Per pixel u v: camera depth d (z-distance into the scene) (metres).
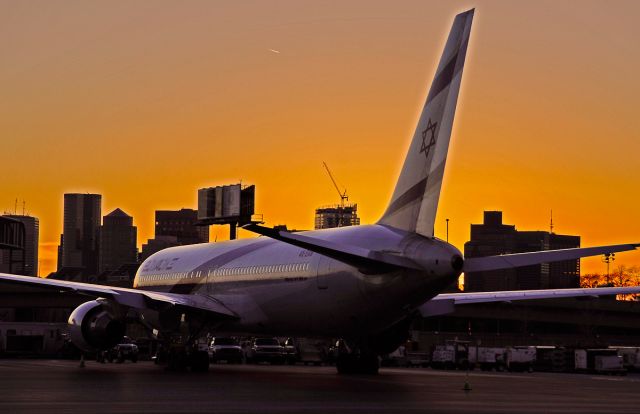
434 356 66.75
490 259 35.34
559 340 134.12
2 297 113.31
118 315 50.62
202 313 49.25
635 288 44.72
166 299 48.62
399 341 46.34
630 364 70.94
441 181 37.38
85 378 42.50
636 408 29.12
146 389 35.28
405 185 39.22
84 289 47.44
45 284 47.09
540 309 128.75
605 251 32.22
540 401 31.52
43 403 29.02
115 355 67.44
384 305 39.47
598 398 33.22
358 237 40.19
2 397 31.31
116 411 26.59
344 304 41.38
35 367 55.41
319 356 68.31
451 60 37.84
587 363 63.78
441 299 45.31
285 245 47.25
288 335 48.59
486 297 45.41
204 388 36.03
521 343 126.56
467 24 37.50
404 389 36.62
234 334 52.72
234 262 51.09
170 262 58.88
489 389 37.53
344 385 38.59
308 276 43.72
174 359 50.12
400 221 39.19
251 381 40.84
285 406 28.52
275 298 46.47
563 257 33.44
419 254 37.19
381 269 37.91
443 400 31.38
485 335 126.06
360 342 47.22
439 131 37.88
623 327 135.50
